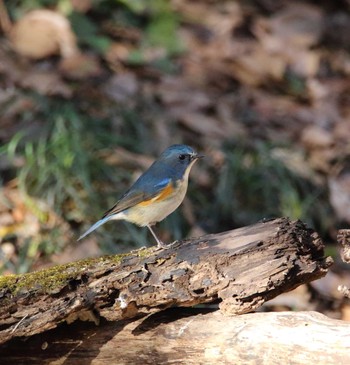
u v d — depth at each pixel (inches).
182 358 281.4
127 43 606.5
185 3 661.9
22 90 533.0
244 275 278.5
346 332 264.8
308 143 557.0
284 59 634.2
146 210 364.8
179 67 601.6
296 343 266.5
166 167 366.9
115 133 518.0
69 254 442.6
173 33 625.6
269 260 278.8
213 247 285.0
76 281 285.0
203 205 493.4
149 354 285.1
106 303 286.8
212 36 641.6
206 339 279.6
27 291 281.9
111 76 566.3
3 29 587.5
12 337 283.0
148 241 463.2
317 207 513.0
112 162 494.9
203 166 515.5
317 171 537.3
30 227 451.8
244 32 652.1
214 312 286.8
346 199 517.3
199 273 281.9
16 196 466.6
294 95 608.4
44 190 470.0
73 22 593.9
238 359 273.4
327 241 500.1
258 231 285.4
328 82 623.8
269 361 268.5
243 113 571.8
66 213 461.7
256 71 617.9
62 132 501.7
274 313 279.7
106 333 289.6
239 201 501.7
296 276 281.4
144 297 283.1
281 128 566.9
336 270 459.8
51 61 565.0
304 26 658.2
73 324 291.3
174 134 529.0
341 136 568.4
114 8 629.0
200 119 548.4
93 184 478.6
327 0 691.4
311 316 275.3
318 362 261.9
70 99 532.1
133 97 551.8
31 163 482.0
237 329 276.8
